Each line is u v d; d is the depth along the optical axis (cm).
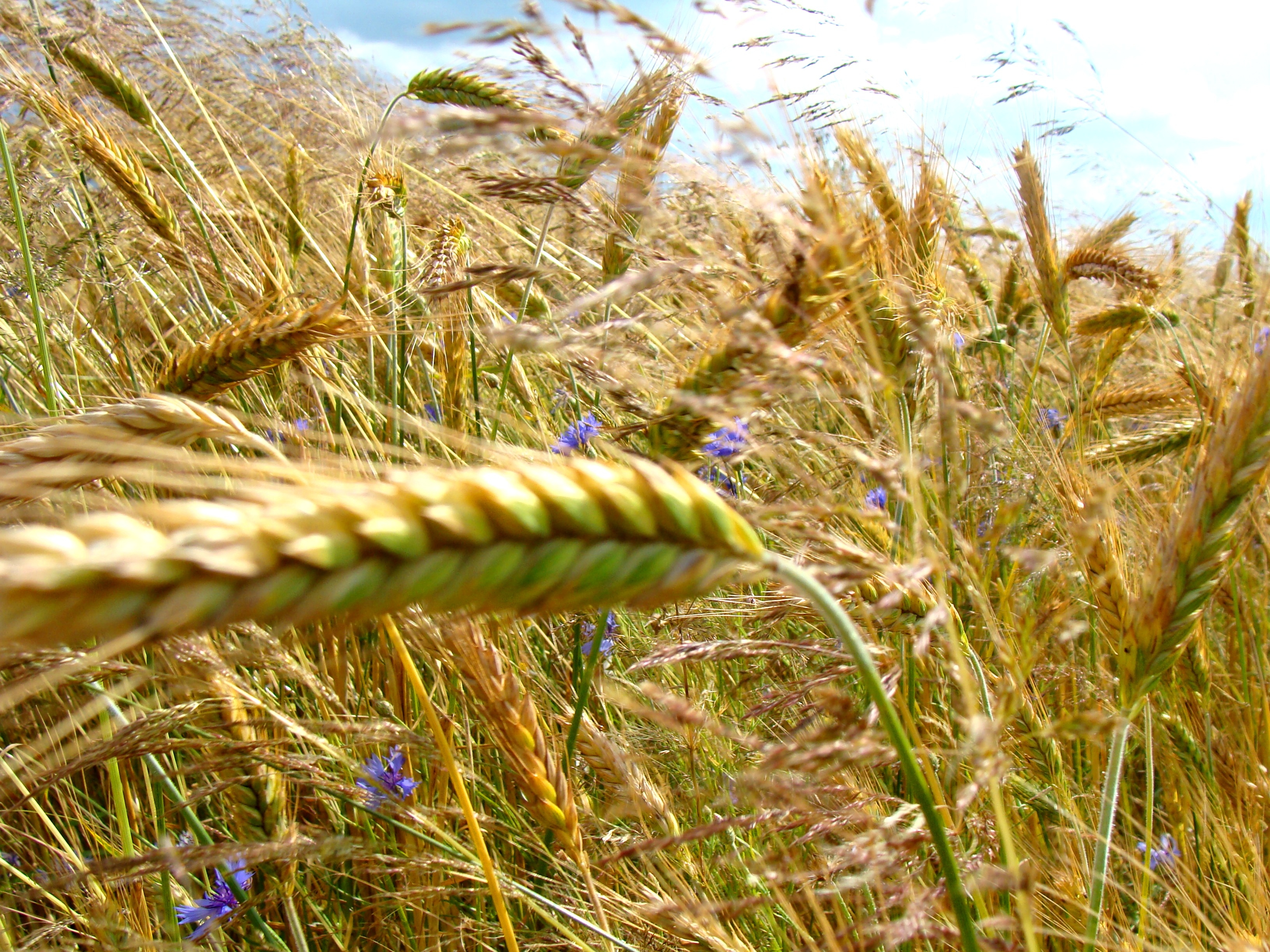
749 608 61
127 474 32
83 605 21
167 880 55
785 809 47
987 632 59
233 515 25
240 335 61
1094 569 51
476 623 52
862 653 40
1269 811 59
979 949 44
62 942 57
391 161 79
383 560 27
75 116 77
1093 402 82
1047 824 60
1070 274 80
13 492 49
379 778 56
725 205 48
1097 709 59
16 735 60
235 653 54
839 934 49
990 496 61
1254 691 65
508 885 54
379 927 60
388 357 74
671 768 64
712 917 53
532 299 81
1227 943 51
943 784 57
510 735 52
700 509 34
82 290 83
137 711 57
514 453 42
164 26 123
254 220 85
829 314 48
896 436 49
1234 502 47
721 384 49
